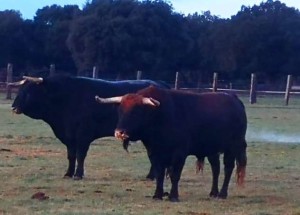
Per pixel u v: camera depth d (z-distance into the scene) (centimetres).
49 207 1250
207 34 7800
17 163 1820
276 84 6700
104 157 1986
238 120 1426
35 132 2662
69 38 6875
